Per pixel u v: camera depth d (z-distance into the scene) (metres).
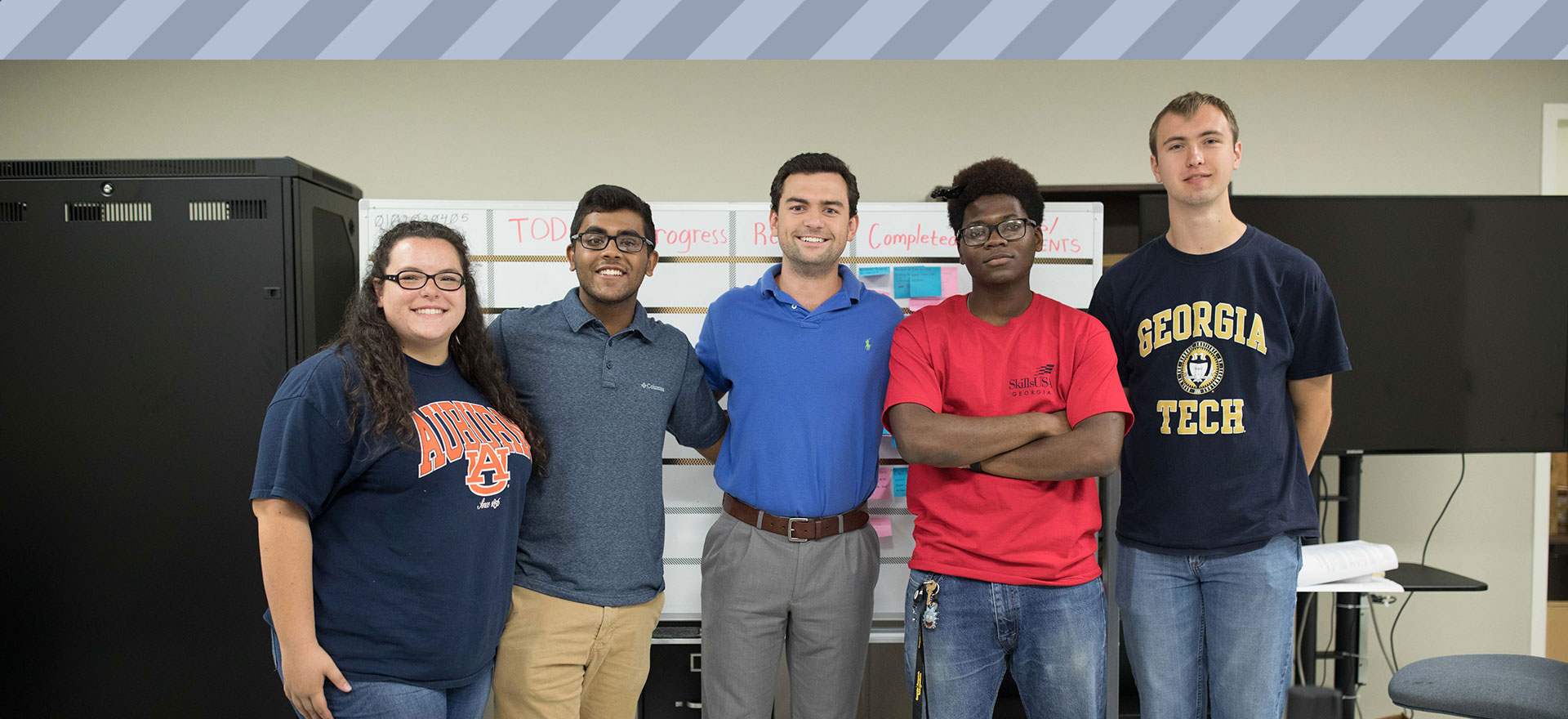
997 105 2.89
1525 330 2.44
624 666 1.56
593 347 1.54
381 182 2.82
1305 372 1.62
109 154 2.78
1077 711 1.46
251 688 1.92
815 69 2.88
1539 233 2.44
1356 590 2.12
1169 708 1.62
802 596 1.60
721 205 2.05
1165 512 1.60
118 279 1.91
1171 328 1.62
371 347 1.24
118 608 1.92
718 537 1.66
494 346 1.51
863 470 1.65
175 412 1.92
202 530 1.92
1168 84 2.89
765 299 1.70
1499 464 2.93
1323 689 2.25
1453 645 2.95
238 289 1.91
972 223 1.49
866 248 2.08
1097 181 2.89
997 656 1.51
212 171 1.90
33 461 1.92
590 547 1.50
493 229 2.04
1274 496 1.56
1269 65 2.89
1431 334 2.44
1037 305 1.57
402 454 1.22
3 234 1.90
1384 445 2.44
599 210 1.51
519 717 1.49
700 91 2.86
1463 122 2.90
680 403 1.65
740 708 1.61
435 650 1.25
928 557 1.53
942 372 1.54
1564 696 1.67
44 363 1.91
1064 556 1.46
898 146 2.89
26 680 1.93
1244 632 1.56
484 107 2.84
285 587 1.17
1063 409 1.51
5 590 1.92
